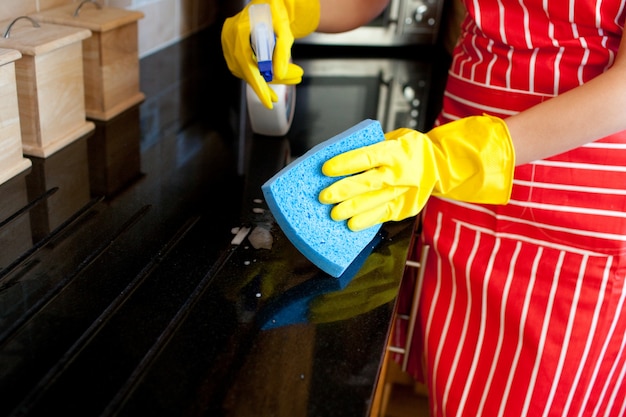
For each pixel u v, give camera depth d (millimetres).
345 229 776
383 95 1535
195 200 927
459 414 1041
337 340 660
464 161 826
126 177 977
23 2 1061
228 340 646
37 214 847
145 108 1271
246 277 752
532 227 985
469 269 1022
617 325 990
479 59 988
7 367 585
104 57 1119
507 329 1003
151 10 1561
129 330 646
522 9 903
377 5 1136
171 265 760
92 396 561
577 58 896
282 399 577
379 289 754
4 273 718
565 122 780
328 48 1924
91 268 741
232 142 1159
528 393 992
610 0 848
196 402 565
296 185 726
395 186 794
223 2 1998
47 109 991
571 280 973
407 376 1458
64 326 643
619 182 926
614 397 1079
